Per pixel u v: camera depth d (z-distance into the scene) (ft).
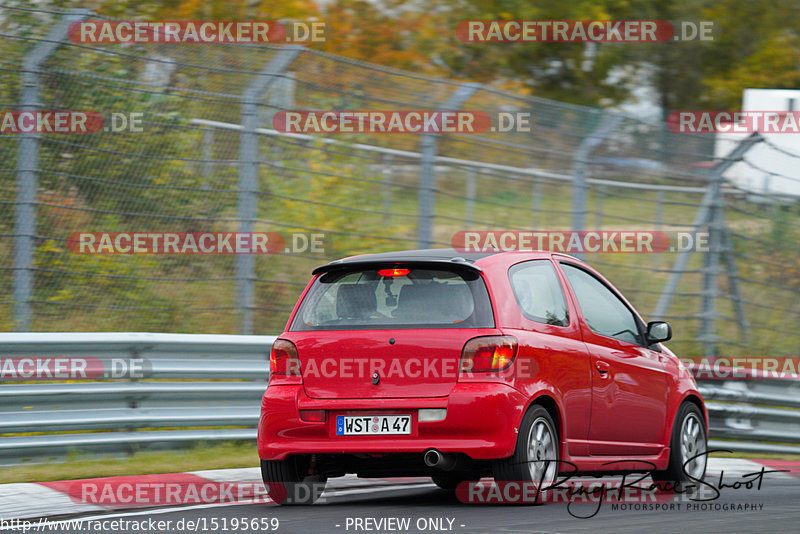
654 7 395.14
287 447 81.10
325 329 82.02
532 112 155.02
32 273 120.16
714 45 411.54
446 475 84.94
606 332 92.68
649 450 94.53
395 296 81.82
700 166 170.71
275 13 252.21
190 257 130.41
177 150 130.62
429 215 147.95
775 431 154.30
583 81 386.32
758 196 177.58
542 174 157.58
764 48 423.23
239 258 133.80
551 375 81.76
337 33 308.40
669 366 99.45
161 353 114.21
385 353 79.51
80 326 122.42
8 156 120.78
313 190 143.23
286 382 82.28
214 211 132.57
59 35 124.26
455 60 348.79
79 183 124.26
